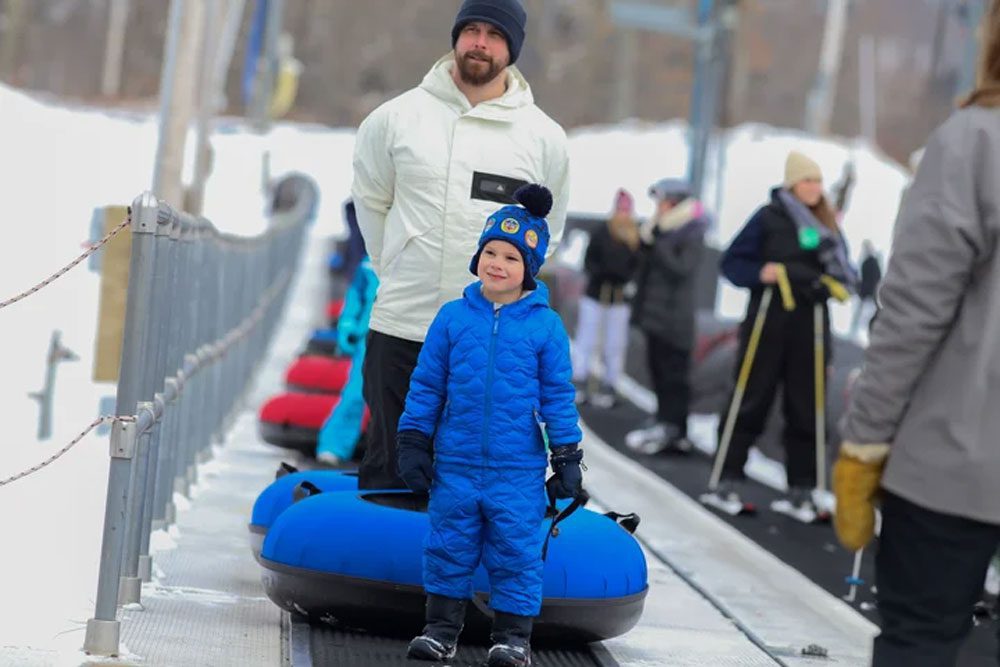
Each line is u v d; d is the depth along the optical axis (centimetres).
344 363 2355
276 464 2103
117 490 1048
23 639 1056
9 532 1384
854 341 3400
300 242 5159
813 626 1436
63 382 2162
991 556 810
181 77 2477
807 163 2048
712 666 1227
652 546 1822
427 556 1110
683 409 2688
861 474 821
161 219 1280
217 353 2098
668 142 7625
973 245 789
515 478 1084
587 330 3344
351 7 12700
